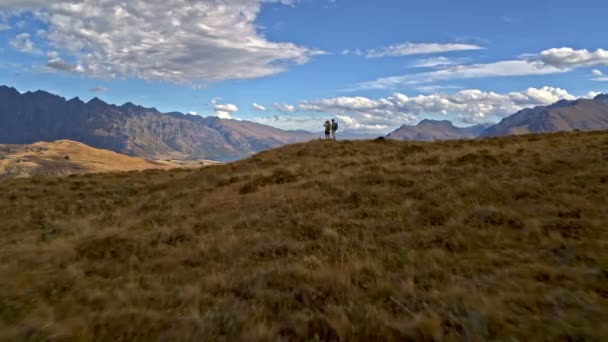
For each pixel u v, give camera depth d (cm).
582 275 564
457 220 916
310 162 2366
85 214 1670
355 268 685
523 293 527
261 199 1402
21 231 1369
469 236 815
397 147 2816
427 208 1059
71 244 1001
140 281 720
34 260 857
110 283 703
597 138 1950
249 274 719
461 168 1500
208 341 457
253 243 938
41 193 2130
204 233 1095
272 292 616
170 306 581
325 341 459
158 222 1280
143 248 958
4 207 1769
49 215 1616
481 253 730
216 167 2809
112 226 1280
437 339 436
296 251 854
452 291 546
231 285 662
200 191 1809
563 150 1648
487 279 589
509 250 724
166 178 2766
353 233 948
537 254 685
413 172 1570
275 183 1733
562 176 1212
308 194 1373
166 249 958
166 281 722
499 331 439
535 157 1552
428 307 504
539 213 912
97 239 1019
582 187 1066
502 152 1806
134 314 525
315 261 743
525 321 454
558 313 462
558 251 685
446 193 1166
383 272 676
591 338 407
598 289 523
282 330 488
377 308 532
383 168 1708
